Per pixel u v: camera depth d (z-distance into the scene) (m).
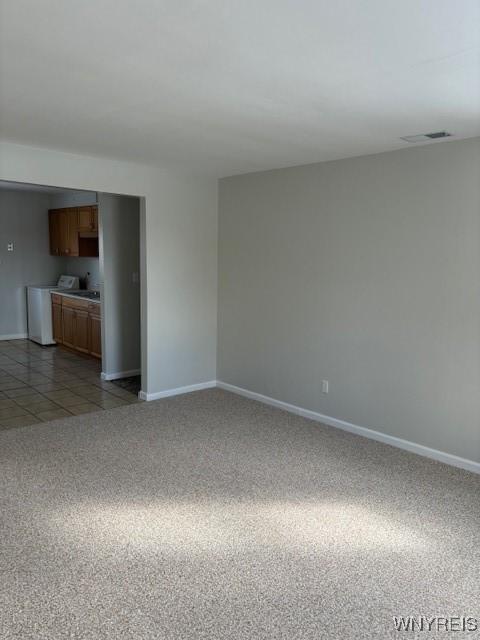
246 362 5.55
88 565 2.62
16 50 2.11
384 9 1.68
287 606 2.35
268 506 3.24
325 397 4.77
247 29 1.87
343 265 4.46
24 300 8.66
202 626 2.22
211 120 3.18
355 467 3.83
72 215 7.93
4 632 2.17
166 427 4.63
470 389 3.72
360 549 2.79
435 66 2.20
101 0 1.66
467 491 3.46
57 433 4.45
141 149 4.16
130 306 6.29
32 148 4.21
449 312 3.79
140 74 2.38
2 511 3.13
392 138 3.59
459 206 3.65
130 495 3.36
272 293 5.15
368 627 2.23
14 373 6.48
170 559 2.68
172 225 5.32
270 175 5.03
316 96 2.65
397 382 4.18
